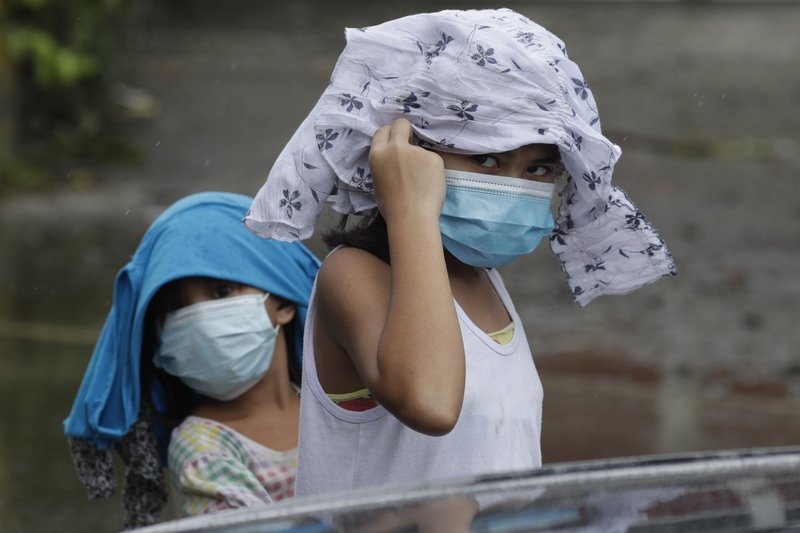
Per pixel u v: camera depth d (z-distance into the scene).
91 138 32.41
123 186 29.75
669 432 15.55
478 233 6.54
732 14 59.28
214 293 8.43
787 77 44.25
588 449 14.98
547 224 6.74
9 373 17.41
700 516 4.83
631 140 34.81
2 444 15.00
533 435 6.79
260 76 42.22
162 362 8.61
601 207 7.08
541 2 60.72
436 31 6.57
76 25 33.00
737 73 44.81
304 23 52.59
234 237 8.52
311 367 6.70
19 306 20.73
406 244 6.01
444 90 6.38
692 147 34.38
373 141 6.39
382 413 6.46
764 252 24.39
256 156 32.72
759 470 5.15
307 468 6.64
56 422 15.79
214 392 8.51
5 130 30.36
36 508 13.34
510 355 6.76
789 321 20.23
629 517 4.79
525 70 6.39
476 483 5.00
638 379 17.61
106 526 12.97
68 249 24.38
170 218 8.62
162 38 47.62
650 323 20.14
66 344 18.88
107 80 34.25
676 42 51.09
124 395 8.38
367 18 54.38
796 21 57.31
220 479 8.08
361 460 6.52
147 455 8.78
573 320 20.22
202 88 39.78
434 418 5.68
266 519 4.75
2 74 30.36
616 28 54.28
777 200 28.77
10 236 25.14
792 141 35.47
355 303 6.25
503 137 6.37
